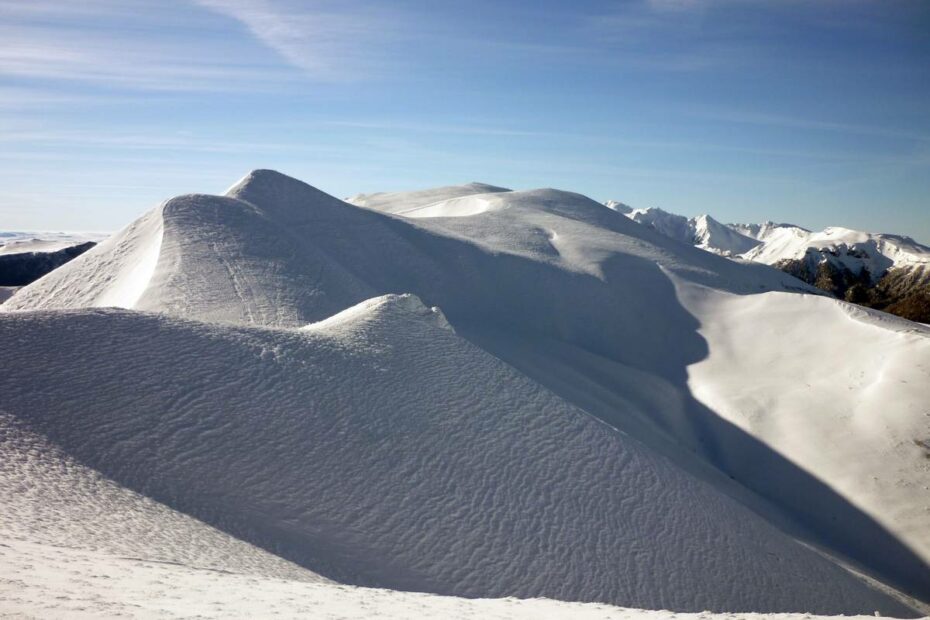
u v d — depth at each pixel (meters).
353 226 67.50
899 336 53.22
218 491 20.78
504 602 13.66
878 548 36.84
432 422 27.55
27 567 9.76
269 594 10.85
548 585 21.55
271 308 42.12
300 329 32.66
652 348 62.72
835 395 49.06
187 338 28.09
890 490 40.00
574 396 44.44
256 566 15.88
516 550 22.52
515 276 68.56
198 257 47.59
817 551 32.16
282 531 19.92
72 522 15.30
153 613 8.06
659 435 44.81
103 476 19.36
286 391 26.53
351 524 21.58
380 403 27.70
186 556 14.88
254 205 63.00
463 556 21.72
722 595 23.42
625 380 54.16
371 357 30.77
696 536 25.73
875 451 42.88
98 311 28.61
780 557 26.75
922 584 34.50
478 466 25.86
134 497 18.66
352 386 28.19
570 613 12.77
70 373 23.95
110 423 22.06
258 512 20.50
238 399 25.23
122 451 20.97
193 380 25.48
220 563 15.10
